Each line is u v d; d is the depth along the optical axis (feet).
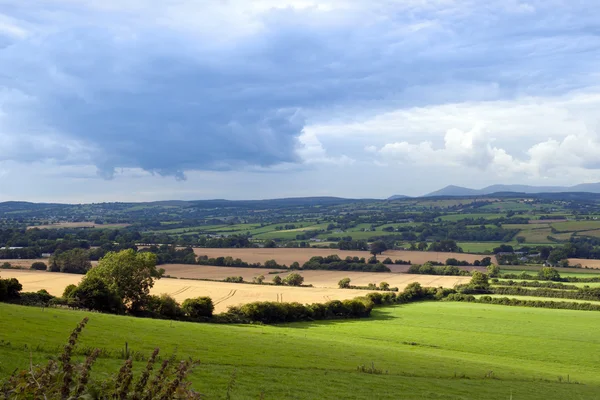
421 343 255.70
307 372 134.62
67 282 381.81
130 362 26.86
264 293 409.49
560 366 218.59
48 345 112.98
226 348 154.71
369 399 111.14
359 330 287.89
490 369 182.70
